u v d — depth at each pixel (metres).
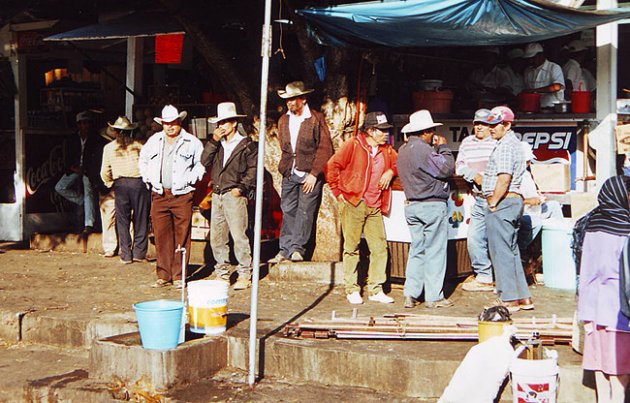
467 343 6.20
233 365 6.45
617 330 4.97
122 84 11.95
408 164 7.39
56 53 12.46
